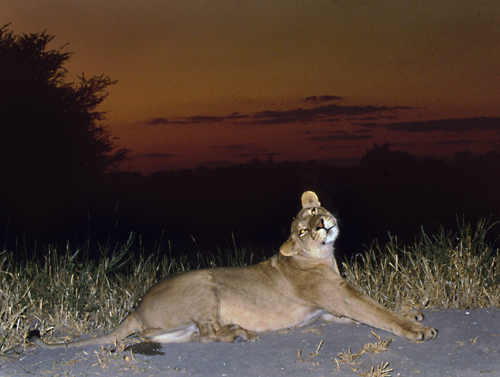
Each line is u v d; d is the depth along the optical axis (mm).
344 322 5199
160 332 4961
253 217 19375
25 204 18656
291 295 5109
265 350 4512
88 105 21312
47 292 6137
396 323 4578
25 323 5512
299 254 5051
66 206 19297
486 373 3859
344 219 16594
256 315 5086
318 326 5176
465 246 6406
